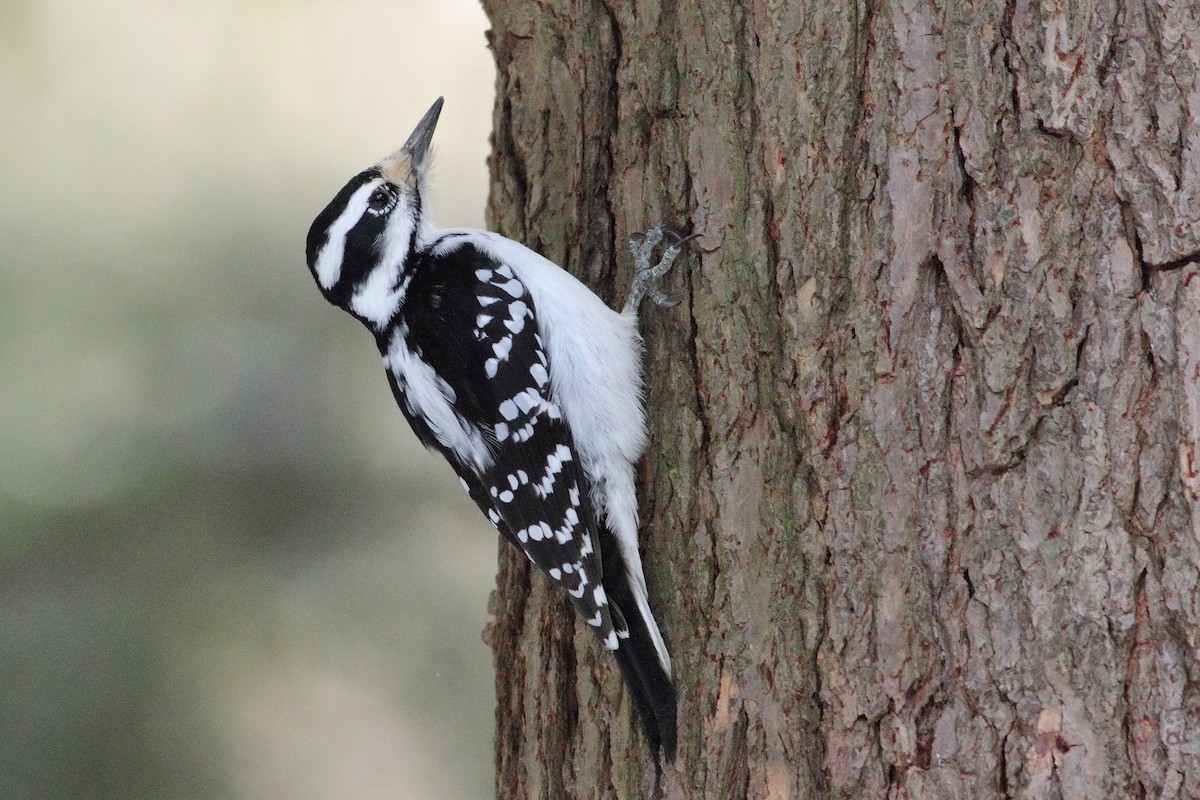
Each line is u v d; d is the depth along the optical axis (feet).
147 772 35.94
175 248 38.47
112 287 37.88
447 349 24.30
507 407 23.61
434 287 24.76
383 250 25.84
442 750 37.09
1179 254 17.25
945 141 18.47
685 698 20.71
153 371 37.96
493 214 25.68
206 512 37.83
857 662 18.83
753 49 20.38
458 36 41.45
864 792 18.74
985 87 18.21
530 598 23.77
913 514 18.57
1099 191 17.66
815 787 19.24
